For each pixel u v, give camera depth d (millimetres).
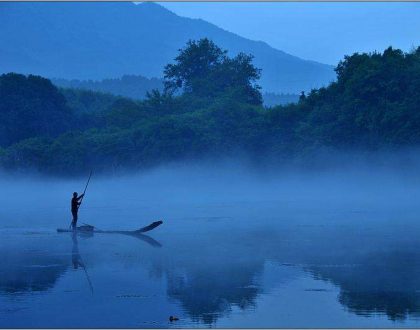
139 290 42688
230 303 39031
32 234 74562
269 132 171500
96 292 42375
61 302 39875
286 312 36875
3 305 39312
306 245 60688
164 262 52781
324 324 34625
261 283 44000
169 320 35875
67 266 51625
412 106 136250
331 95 162000
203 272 48125
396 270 47344
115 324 35406
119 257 55875
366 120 142750
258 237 67500
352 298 39438
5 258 56125
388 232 69500
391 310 36812
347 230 72125
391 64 146250
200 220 87938
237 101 198000
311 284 43344
